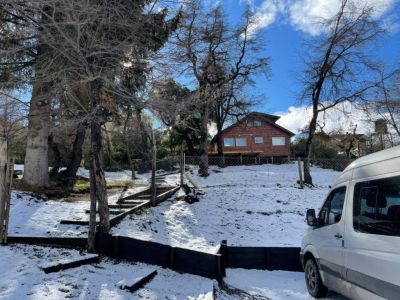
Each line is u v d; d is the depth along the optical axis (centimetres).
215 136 4709
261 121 4844
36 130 1530
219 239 1202
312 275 698
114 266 783
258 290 755
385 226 475
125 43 823
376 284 479
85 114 904
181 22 1053
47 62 877
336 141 4284
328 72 2455
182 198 1694
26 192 1401
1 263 686
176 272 817
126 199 1505
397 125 2989
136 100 885
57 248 840
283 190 1964
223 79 2845
